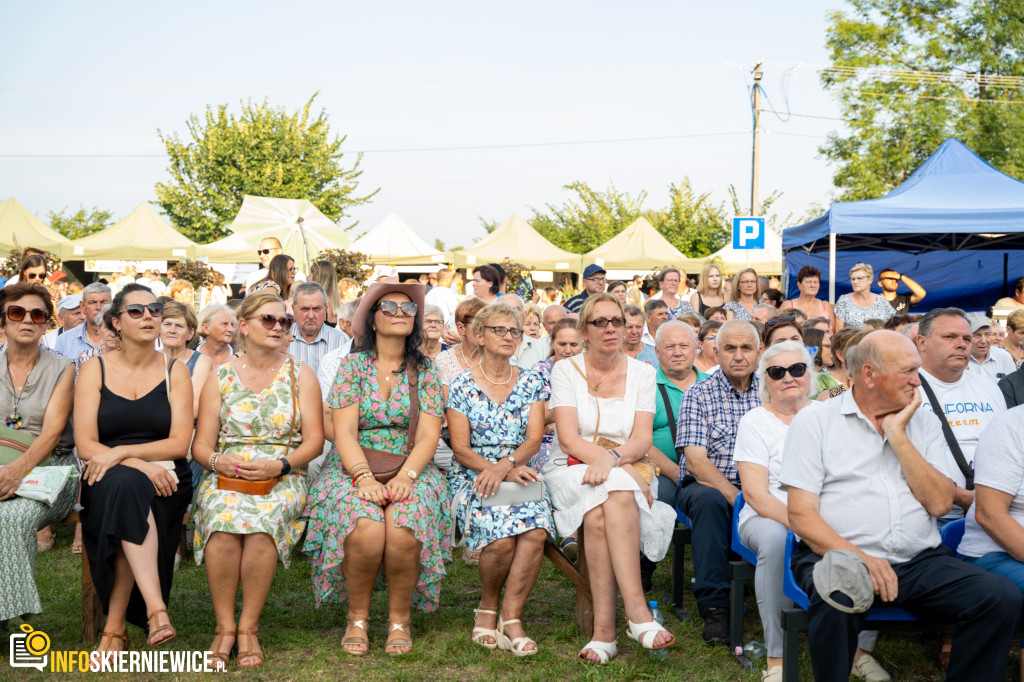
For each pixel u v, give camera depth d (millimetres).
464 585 5109
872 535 3406
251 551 3875
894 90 27422
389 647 3998
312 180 38125
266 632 4234
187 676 3711
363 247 20203
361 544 3896
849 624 3195
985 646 3129
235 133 37188
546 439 5566
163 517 3982
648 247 21500
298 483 4168
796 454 3494
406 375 4309
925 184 10250
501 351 4340
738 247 10336
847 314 9047
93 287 6090
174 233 20094
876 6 28156
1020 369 5062
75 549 5586
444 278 12359
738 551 4199
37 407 4375
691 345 5164
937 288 14664
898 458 3389
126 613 3959
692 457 4574
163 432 4141
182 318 5168
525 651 4000
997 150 26484
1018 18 27234
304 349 6141
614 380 4461
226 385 4207
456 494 4375
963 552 3734
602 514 4047
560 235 37281
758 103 24797
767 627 3707
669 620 4547
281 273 7168
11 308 4266
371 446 4273
